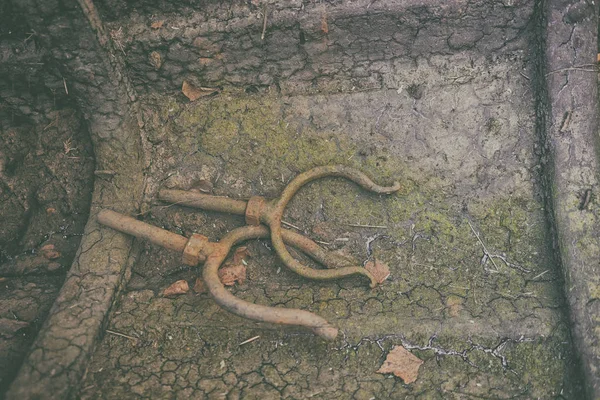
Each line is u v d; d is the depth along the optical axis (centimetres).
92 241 48
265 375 45
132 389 44
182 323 46
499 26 49
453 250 48
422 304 47
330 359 45
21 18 46
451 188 49
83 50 47
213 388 44
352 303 47
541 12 48
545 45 48
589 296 44
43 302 48
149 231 48
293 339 46
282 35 49
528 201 49
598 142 47
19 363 45
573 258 45
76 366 43
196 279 48
